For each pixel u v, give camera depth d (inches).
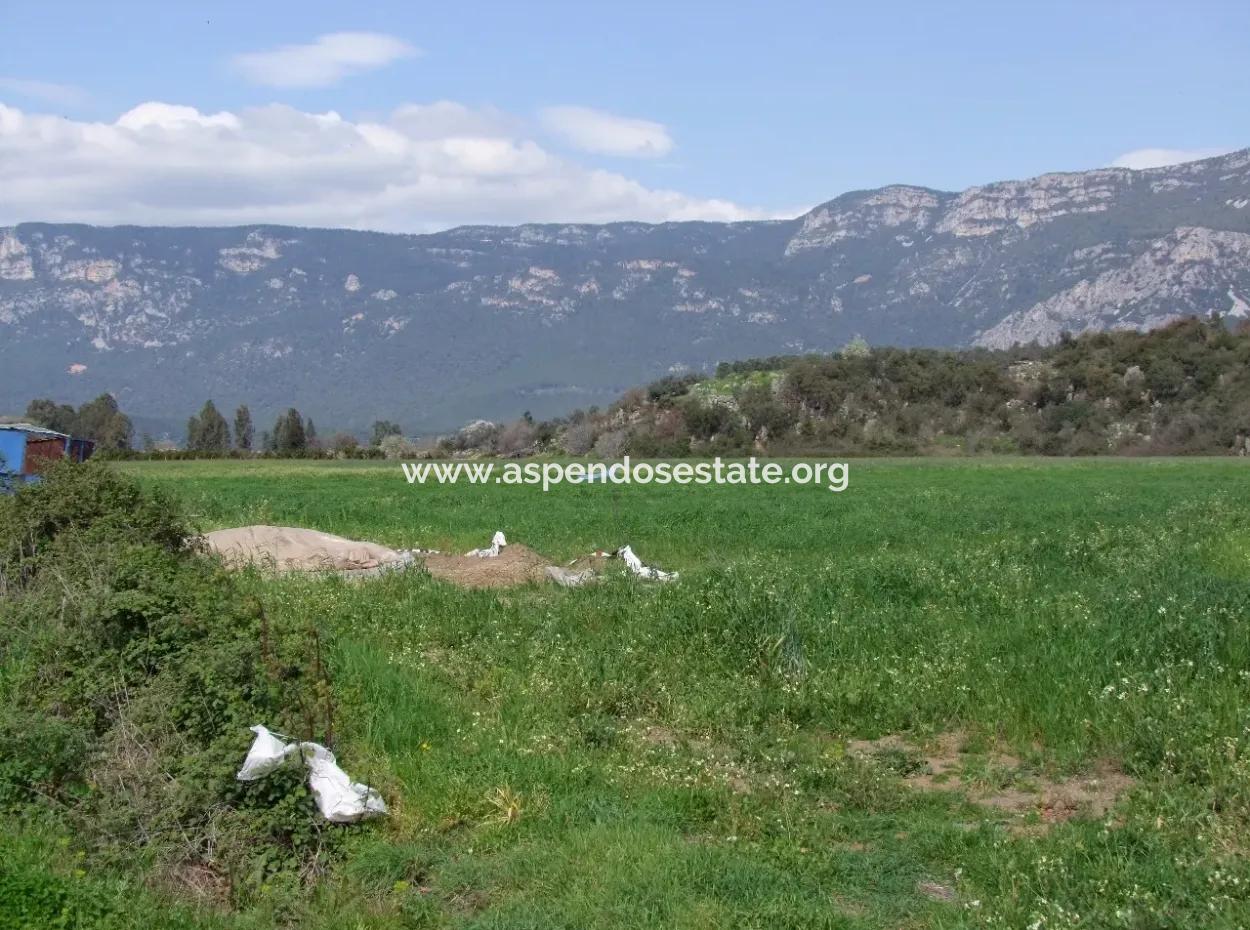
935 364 3703.3
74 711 345.4
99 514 532.4
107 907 259.0
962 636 498.9
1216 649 447.8
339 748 354.0
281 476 1980.8
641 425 3528.5
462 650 501.0
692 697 435.8
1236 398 3211.1
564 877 282.4
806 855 297.6
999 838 305.3
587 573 697.0
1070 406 3334.2
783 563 749.9
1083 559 727.1
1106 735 379.2
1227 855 288.8
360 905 271.9
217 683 340.5
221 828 296.5
